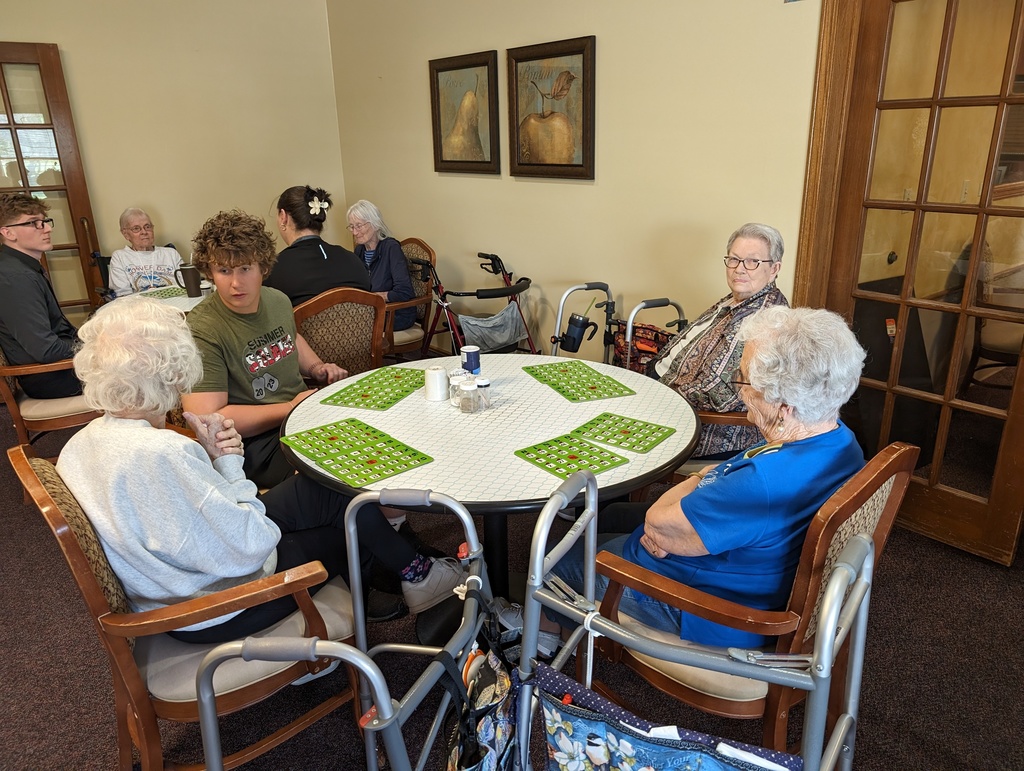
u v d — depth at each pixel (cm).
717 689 127
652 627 139
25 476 113
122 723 142
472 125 382
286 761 160
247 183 483
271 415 203
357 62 465
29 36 396
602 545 161
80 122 420
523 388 204
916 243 230
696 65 268
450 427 175
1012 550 225
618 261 321
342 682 185
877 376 252
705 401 210
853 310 254
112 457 116
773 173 253
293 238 283
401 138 445
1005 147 205
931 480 240
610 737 88
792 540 121
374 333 262
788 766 79
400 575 178
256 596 117
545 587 105
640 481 145
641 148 297
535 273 369
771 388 121
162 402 126
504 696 107
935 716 169
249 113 472
